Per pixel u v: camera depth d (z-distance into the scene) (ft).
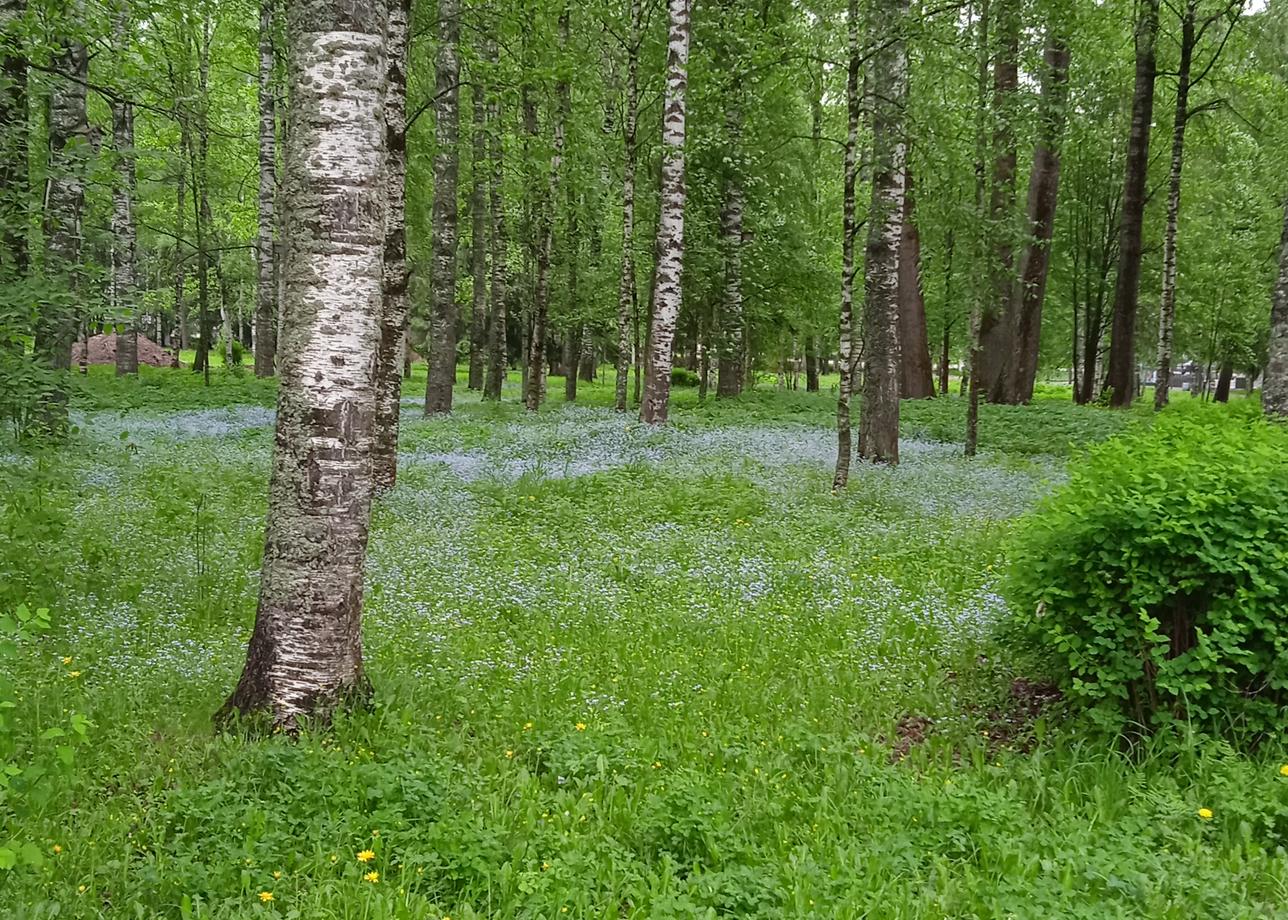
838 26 39.06
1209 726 16.44
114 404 63.26
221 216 119.65
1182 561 16.58
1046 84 44.16
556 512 36.68
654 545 31.96
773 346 107.14
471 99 77.10
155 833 13.57
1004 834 13.70
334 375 17.47
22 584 23.91
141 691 18.93
